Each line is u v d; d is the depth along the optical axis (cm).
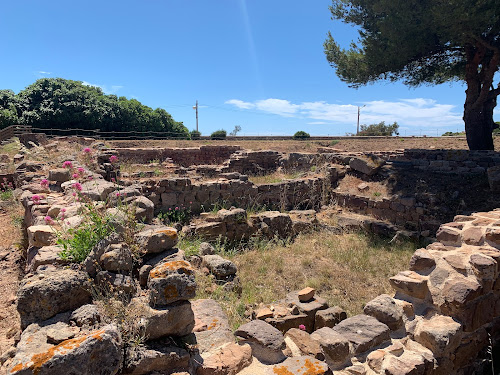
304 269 720
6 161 1307
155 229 369
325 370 266
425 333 337
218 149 2017
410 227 957
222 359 271
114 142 2259
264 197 1121
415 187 1071
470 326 358
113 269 300
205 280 552
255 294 593
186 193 962
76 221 425
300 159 1552
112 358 210
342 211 1134
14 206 866
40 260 324
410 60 1374
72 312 254
